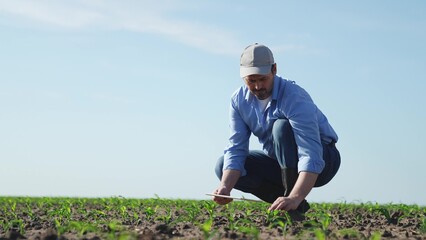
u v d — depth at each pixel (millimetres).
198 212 7164
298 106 5676
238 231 5168
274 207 5250
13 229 5664
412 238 4910
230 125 6297
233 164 6184
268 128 6031
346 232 4828
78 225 4918
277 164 6430
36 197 13625
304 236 4758
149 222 6301
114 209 8953
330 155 6066
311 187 5512
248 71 5523
